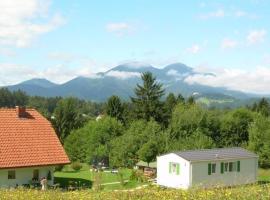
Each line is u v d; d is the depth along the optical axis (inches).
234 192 630.5
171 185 1803.6
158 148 2596.0
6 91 7760.8
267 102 4899.1
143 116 3964.1
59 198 671.1
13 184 1576.0
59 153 1722.4
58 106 4475.9
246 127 3383.4
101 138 3038.9
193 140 2787.9
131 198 657.0
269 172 2514.8
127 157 2689.5
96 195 684.7
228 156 1866.4
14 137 1692.9
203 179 1774.1
